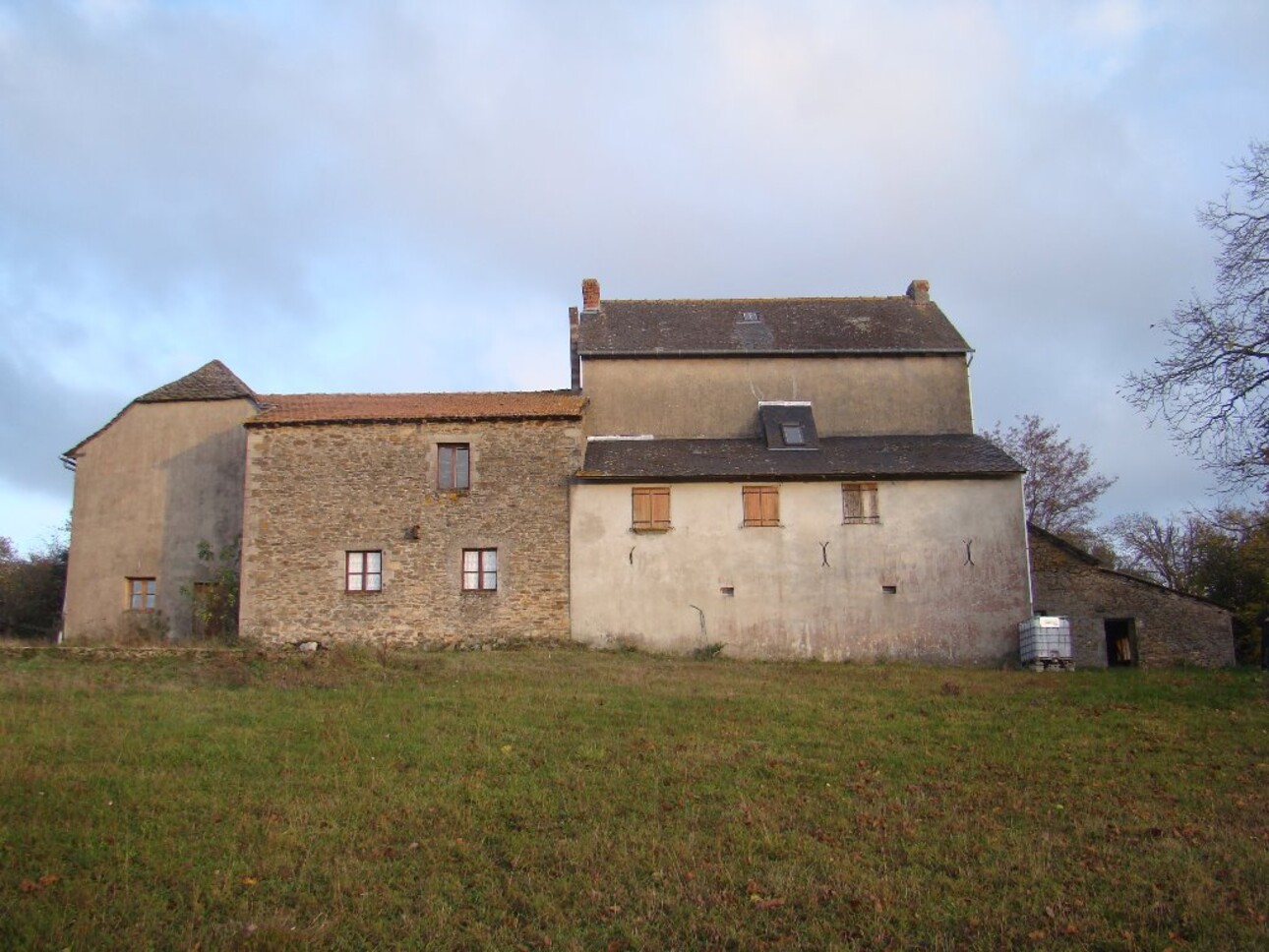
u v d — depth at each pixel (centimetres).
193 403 2966
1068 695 2022
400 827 1210
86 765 1408
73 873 1055
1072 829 1215
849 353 3123
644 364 3112
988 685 2164
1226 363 2227
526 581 2708
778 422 3006
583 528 2733
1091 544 4688
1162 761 1502
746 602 2698
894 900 1013
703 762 1479
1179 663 2750
